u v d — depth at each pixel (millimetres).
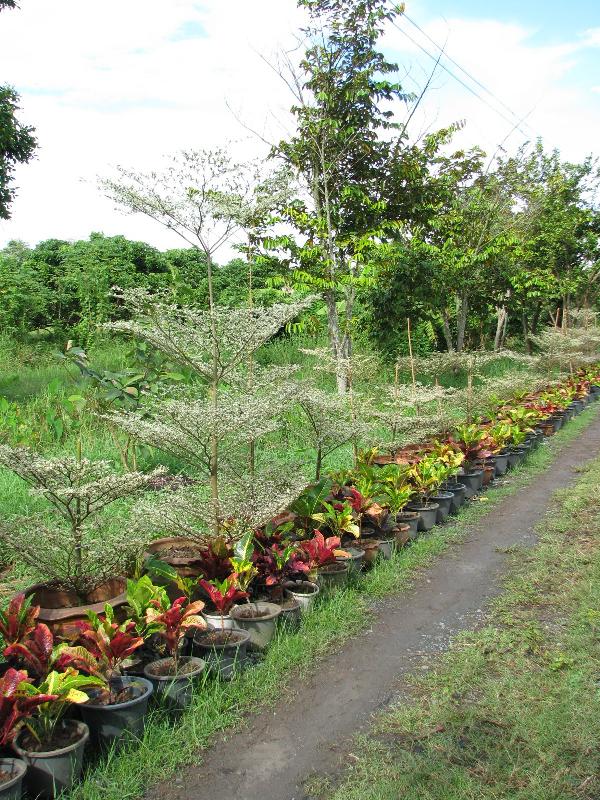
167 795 2641
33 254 21047
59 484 3414
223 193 4012
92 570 3576
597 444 10867
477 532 6332
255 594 4250
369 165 13023
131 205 3918
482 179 16859
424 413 10062
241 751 2932
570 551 5512
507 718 3152
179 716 3129
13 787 2344
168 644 3186
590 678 3467
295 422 7695
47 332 17766
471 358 10398
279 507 4195
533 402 12406
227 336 4020
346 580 4688
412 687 3492
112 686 2990
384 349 14609
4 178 13188
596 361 20906
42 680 2822
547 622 4219
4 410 7934
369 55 11906
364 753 2928
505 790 2643
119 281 17703
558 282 20188
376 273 13180
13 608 3072
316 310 15406
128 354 7250
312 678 3568
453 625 4262
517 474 8781
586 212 20641
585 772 2746
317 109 12148
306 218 11922
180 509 4105
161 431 4031
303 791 2680
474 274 16016
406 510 6324
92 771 2707
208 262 4191
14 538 3451
